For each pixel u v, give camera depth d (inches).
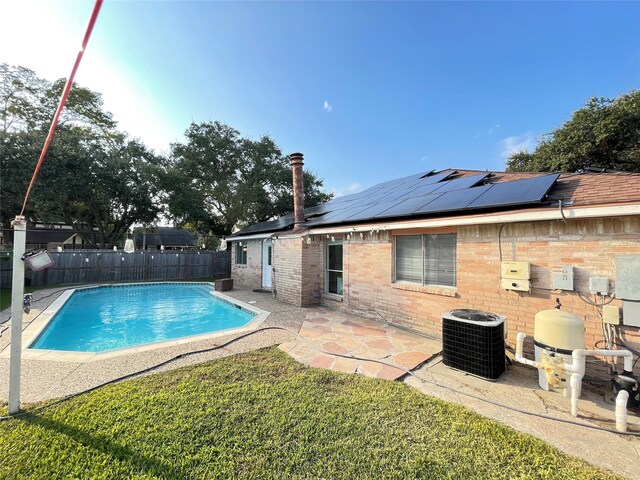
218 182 1069.1
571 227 194.5
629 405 148.1
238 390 162.2
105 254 721.6
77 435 123.0
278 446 118.3
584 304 188.1
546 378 165.8
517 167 1051.9
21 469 105.3
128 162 869.8
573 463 111.1
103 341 322.3
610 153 740.0
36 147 706.8
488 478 103.9
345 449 117.3
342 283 381.1
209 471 105.2
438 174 444.5
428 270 282.0
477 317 197.2
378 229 303.0
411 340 257.9
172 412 139.7
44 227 1106.1
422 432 128.3
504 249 226.5
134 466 107.0
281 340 255.3
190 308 491.5
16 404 139.0
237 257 718.5
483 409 149.7
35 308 394.0
